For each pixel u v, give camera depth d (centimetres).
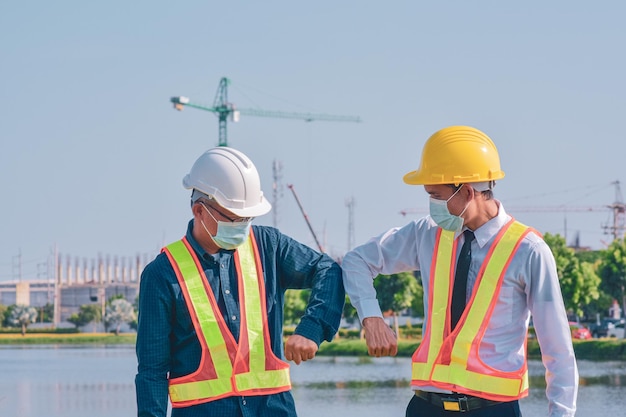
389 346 587
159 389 570
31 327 15800
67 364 6538
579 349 5728
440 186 583
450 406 580
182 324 573
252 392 571
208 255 577
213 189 565
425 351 592
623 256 6272
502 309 576
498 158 595
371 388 3984
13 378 5016
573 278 6038
